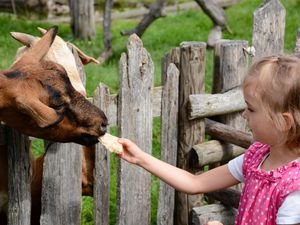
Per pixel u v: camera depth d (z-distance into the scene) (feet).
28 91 10.07
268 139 8.18
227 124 14.82
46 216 12.84
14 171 12.16
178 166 14.49
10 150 12.07
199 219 14.58
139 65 12.85
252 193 8.45
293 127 7.96
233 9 41.98
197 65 13.84
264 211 8.29
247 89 8.18
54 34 10.96
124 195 13.53
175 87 13.62
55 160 12.62
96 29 41.52
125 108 12.87
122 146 10.19
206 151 14.30
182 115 14.10
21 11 43.91
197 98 13.85
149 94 13.12
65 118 10.44
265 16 15.21
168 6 44.68
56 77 10.37
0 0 43.98
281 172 8.23
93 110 10.65
